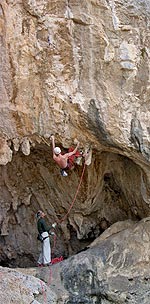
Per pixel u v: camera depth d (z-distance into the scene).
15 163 12.00
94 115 9.70
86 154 10.48
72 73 9.62
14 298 9.66
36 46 9.34
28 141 10.35
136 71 9.49
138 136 9.70
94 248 11.08
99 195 12.31
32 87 9.64
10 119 9.88
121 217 12.52
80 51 9.47
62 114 9.81
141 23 9.33
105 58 9.38
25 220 12.88
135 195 11.62
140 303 10.06
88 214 12.57
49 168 12.02
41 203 12.71
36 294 10.06
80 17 9.25
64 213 12.69
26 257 13.16
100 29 9.30
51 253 12.92
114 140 9.94
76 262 10.80
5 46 9.23
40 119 9.90
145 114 9.66
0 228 12.78
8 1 9.06
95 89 9.64
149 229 10.88
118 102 9.63
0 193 12.45
